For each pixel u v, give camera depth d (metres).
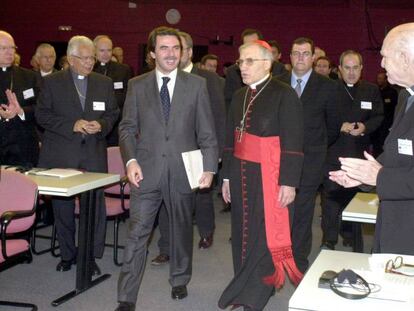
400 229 2.16
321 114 4.04
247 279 3.26
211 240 5.00
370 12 11.61
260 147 3.21
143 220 3.37
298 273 3.23
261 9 12.01
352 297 1.73
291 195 3.17
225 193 3.48
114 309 3.54
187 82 3.41
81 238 3.76
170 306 3.62
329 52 11.84
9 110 4.37
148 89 3.39
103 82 4.32
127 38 12.46
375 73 11.68
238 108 3.36
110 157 4.61
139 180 3.31
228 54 12.18
